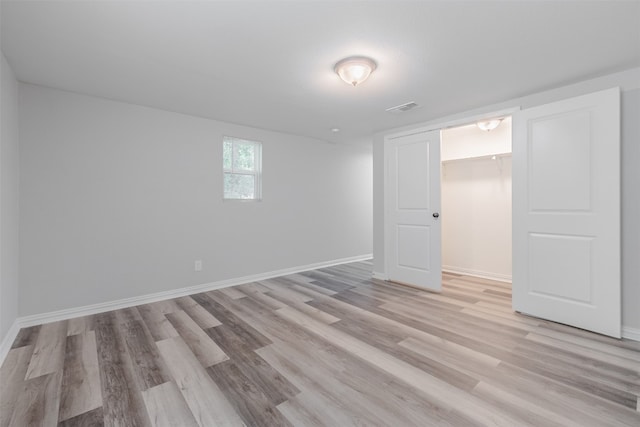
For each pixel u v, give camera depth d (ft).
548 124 8.48
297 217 15.15
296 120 12.14
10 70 7.39
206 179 11.89
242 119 12.01
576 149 7.95
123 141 9.96
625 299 7.47
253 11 5.35
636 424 4.49
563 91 8.61
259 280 13.52
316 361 6.40
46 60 7.09
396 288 12.14
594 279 7.70
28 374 5.92
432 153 11.71
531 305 8.92
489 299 10.65
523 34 6.11
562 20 5.65
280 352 6.80
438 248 11.43
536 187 8.75
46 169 8.63
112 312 9.46
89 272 9.31
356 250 18.20
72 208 9.04
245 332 7.89
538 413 4.75
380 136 13.84
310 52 6.80
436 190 11.51
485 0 5.08
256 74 7.91
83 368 6.15
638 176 7.33
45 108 8.62
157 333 7.85
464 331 7.89
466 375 5.83
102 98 9.56
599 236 7.61
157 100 9.80
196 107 10.51
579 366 6.13
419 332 7.84
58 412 4.85
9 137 7.29
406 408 4.90
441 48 6.64
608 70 7.64
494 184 13.61
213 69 7.61
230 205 12.64
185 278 11.33
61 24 5.68
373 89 8.91
